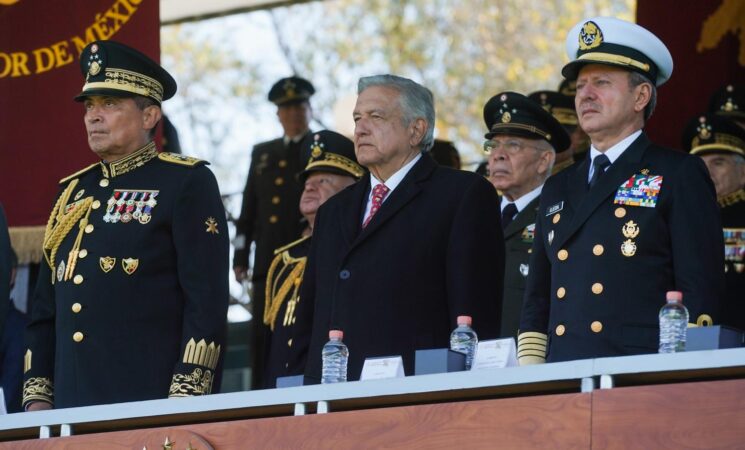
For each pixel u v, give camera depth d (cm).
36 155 2264
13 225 2250
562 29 4519
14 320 2112
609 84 1490
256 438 1380
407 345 1529
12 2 2288
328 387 1349
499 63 4516
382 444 1313
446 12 4575
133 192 1658
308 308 1641
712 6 2380
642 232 1430
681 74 2384
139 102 1680
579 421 1235
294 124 2742
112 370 1602
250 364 2647
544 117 1969
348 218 1608
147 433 1441
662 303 1415
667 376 1223
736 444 1176
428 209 1575
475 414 1279
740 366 1180
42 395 1658
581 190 1487
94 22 2272
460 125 4462
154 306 1617
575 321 1429
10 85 2272
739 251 2027
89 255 1639
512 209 1962
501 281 1569
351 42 4572
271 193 2711
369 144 1605
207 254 1628
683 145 2134
